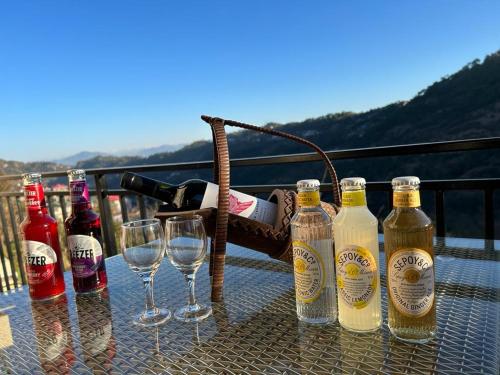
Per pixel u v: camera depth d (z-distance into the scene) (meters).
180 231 0.77
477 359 0.54
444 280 0.86
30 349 0.69
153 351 0.64
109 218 2.71
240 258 1.18
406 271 0.57
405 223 0.56
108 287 1.00
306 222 0.66
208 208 0.82
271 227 0.81
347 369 0.54
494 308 0.70
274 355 0.60
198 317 0.75
